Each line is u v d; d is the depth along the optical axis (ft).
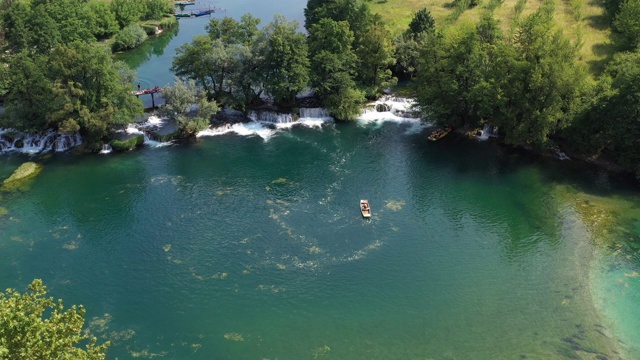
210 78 572.51
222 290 335.88
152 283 341.41
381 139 512.63
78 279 344.69
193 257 362.12
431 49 517.14
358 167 464.65
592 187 429.38
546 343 295.89
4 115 497.05
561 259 356.79
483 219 397.60
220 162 473.67
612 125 434.30
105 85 487.20
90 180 448.65
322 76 542.98
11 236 382.63
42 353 196.95
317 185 437.99
